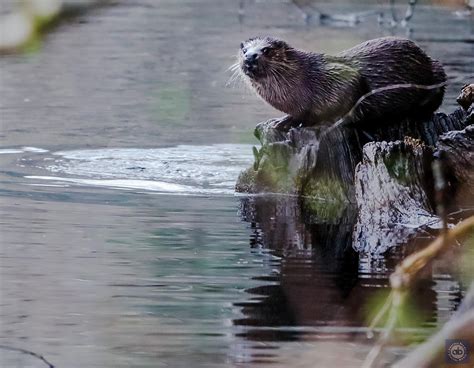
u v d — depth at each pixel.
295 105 37.69
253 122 51.22
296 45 69.69
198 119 51.75
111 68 65.12
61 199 34.00
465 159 33.25
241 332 19.92
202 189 37.06
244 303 22.11
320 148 35.91
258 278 24.48
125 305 21.78
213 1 96.19
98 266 25.22
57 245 27.36
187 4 94.44
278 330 20.09
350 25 81.94
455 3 22.02
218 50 71.44
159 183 37.69
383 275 25.14
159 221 31.03
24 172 38.91
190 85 60.12
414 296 22.91
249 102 56.41
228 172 40.28
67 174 38.81
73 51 70.88
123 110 53.47
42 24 10.51
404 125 37.94
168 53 70.50
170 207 33.38
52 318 20.70
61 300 22.06
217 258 26.48
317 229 30.97
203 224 30.94
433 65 38.28
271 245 28.42
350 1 90.94
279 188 36.47
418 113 38.19
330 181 35.84
